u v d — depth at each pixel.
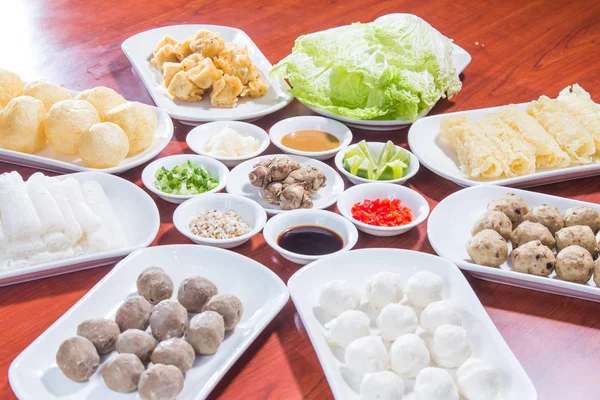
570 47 2.81
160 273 1.54
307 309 1.53
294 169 1.90
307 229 1.79
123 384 1.30
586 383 1.42
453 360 1.40
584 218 1.76
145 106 2.10
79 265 1.65
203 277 1.54
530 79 2.58
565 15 3.06
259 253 1.75
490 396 1.32
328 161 2.13
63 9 3.02
